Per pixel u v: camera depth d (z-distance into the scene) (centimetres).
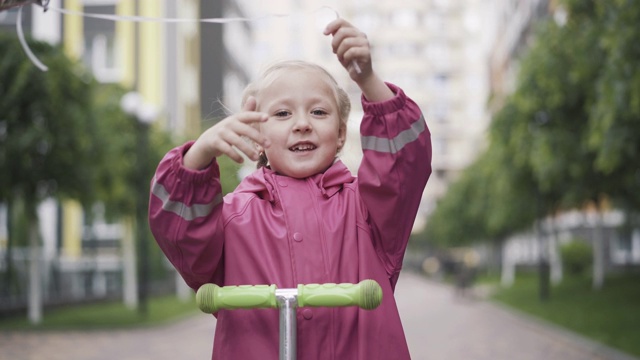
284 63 234
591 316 1520
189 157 203
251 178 238
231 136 195
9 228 1719
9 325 1478
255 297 195
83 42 2658
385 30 7200
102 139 1507
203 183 206
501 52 4762
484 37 6431
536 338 1288
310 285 197
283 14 229
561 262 3070
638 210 1714
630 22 863
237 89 3741
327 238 224
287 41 6119
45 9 247
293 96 227
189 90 3141
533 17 3359
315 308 217
